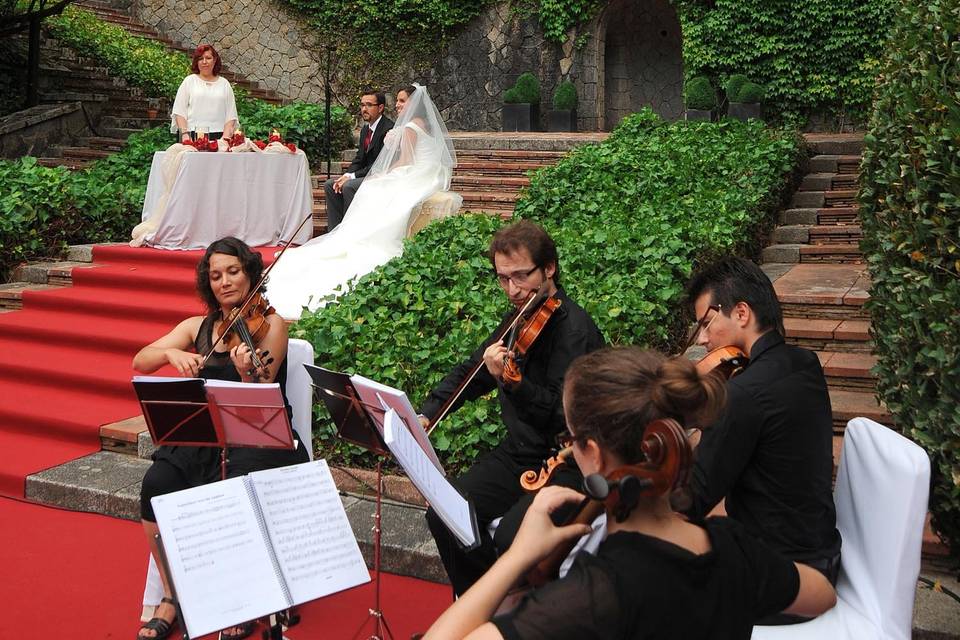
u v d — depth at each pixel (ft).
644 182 27.96
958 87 10.54
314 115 42.06
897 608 8.35
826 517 8.52
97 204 30.40
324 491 9.48
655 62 59.41
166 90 50.93
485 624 5.07
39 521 16.06
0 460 17.90
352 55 60.59
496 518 10.87
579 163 30.50
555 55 57.52
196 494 8.80
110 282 25.76
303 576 8.98
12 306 25.70
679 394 5.32
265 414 10.53
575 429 5.57
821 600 6.08
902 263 11.71
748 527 8.46
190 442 10.96
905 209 11.49
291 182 30.19
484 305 19.43
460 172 38.55
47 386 21.08
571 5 56.34
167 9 62.44
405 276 21.08
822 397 8.59
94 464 17.75
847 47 48.93
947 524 10.79
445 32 58.95
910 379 11.35
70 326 23.27
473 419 15.89
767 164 29.07
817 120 50.39
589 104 57.31
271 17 61.62
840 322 19.52
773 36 50.16
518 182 36.17
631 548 5.26
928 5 11.98
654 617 5.09
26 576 13.85
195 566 8.51
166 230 27.71
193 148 28.12
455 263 22.13
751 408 8.17
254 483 9.14
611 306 18.49
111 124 46.34
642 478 5.21
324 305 22.43
